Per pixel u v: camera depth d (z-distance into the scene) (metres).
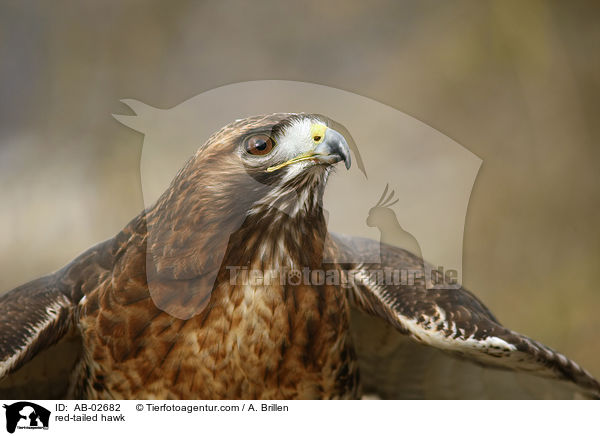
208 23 20.48
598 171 16.88
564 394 9.05
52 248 18.19
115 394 8.38
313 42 19.80
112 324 8.23
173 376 8.20
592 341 15.36
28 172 19.83
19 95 22.30
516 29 17.83
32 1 22.72
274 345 8.31
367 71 15.95
